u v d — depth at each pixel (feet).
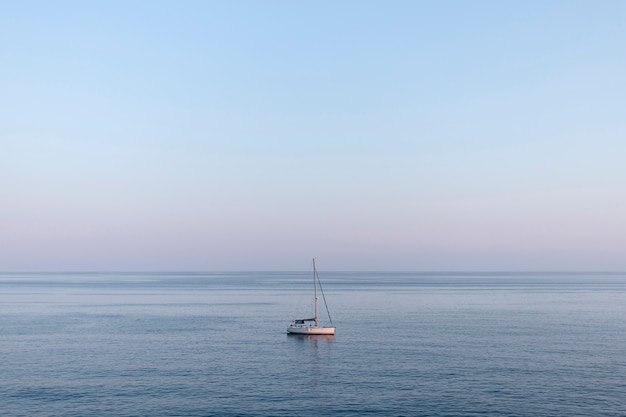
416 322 500.74
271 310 625.00
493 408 224.74
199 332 436.35
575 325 472.03
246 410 224.53
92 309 632.79
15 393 247.09
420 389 253.24
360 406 229.04
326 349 355.77
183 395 245.04
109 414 219.00
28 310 619.26
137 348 359.46
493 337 400.67
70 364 307.17
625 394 242.78
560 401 233.35
